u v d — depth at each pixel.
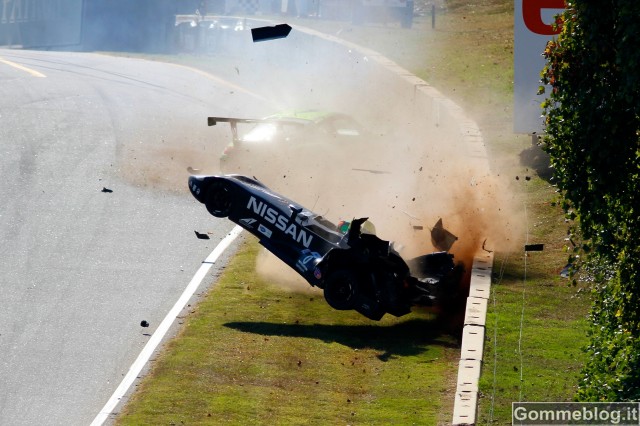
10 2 143.50
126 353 41.72
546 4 73.19
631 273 33.22
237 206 49.88
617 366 34.84
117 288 50.00
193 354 41.28
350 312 47.78
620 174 32.28
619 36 30.84
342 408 36.16
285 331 44.53
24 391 37.84
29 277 51.00
